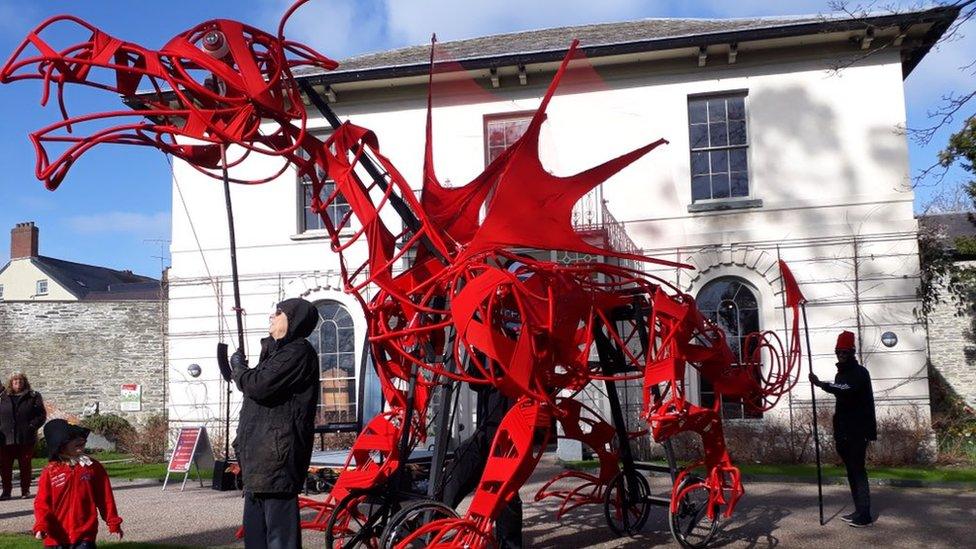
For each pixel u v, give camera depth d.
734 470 7.16
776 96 14.78
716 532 7.34
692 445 13.17
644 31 15.94
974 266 18.33
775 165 14.68
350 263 15.54
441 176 13.55
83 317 21.14
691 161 15.09
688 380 14.25
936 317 18.67
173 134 5.74
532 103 15.05
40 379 20.95
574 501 9.79
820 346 14.16
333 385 15.44
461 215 6.64
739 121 15.04
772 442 13.20
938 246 15.94
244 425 5.16
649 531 7.99
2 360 20.97
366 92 15.74
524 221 6.04
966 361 18.47
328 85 15.39
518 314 6.52
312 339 15.65
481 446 6.50
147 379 20.94
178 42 5.56
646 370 6.89
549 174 6.24
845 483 11.15
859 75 14.55
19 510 10.18
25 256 42.50
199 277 16.05
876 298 14.11
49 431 5.92
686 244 14.62
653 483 11.07
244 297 15.87
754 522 8.30
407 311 6.47
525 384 5.65
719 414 7.29
